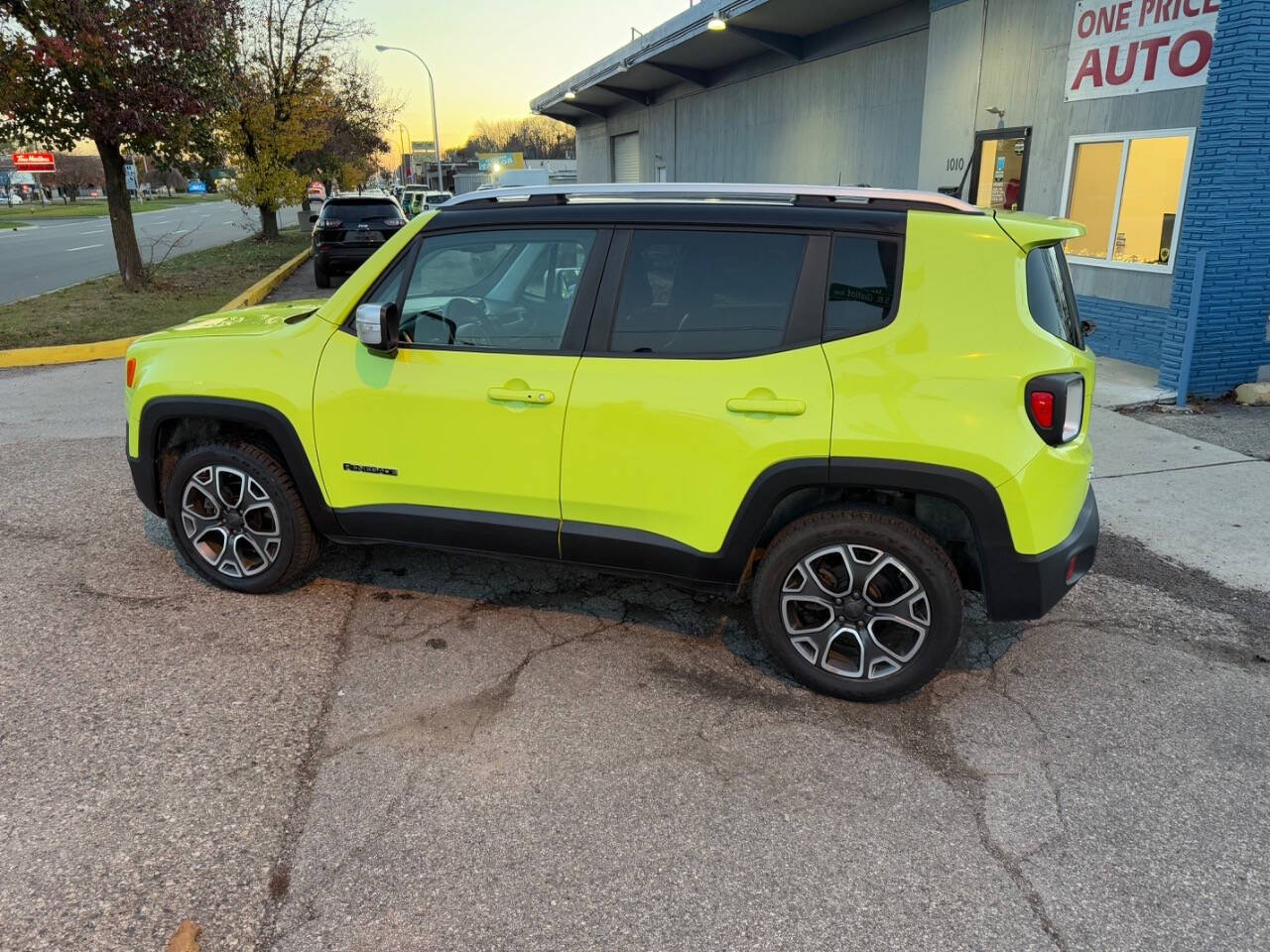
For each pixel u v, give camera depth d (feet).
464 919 7.49
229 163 86.53
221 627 12.41
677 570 11.10
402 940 7.27
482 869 8.07
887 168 44.04
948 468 9.68
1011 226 9.94
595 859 8.21
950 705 10.84
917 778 9.43
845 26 46.24
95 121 42.06
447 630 12.48
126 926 7.33
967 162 36.01
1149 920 7.57
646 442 10.61
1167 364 25.32
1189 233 24.27
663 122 75.61
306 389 11.99
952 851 8.38
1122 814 8.90
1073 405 9.83
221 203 261.44
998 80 33.78
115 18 41.11
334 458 12.07
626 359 10.73
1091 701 10.95
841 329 10.13
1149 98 27.14
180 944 7.15
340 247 53.31
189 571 14.15
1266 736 10.26
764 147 57.26
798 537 10.42
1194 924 7.53
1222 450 20.85
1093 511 11.07
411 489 11.91
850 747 9.96
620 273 10.90
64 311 41.39
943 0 36.50
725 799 9.05
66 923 7.33
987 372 9.63
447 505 11.85
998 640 12.48
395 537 12.32
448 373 11.32
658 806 8.94
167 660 11.48
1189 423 23.03
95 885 7.75
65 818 8.56
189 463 12.81
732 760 9.70
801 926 7.47
